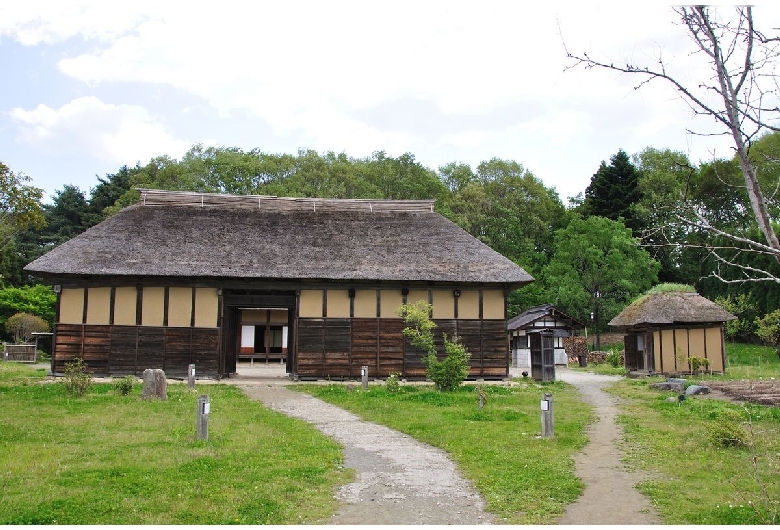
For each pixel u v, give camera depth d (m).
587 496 9.13
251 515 7.89
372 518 7.98
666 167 53.38
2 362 35.81
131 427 13.70
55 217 67.50
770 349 37.56
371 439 13.45
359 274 25.42
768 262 39.28
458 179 66.56
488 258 27.27
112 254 24.95
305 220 29.28
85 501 8.21
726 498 8.95
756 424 14.75
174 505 8.17
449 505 8.60
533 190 61.78
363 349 25.72
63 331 24.67
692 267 46.00
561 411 17.75
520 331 41.12
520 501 8.76
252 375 28.55
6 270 52.94
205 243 26.42
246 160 56.09
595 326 49.38
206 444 11.88
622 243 47.00
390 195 58.25
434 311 26.16
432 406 18.36
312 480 9.67
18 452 10.98
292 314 26.78
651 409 18.25
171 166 55.12
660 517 8.11
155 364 24.81
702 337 30.44
